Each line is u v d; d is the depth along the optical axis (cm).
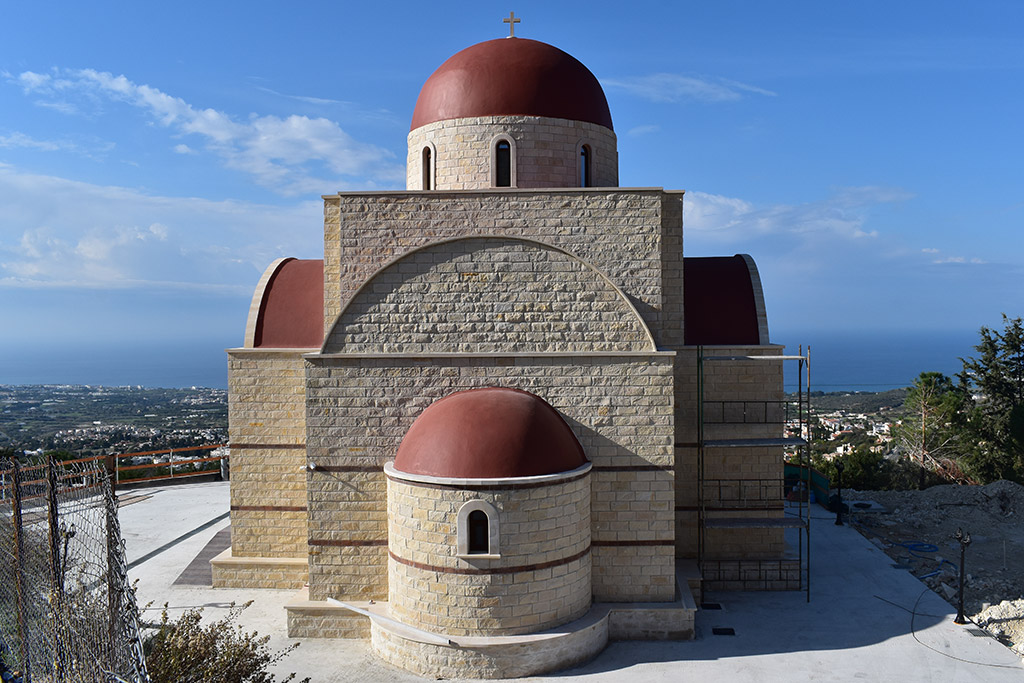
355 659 2008
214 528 3278
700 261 2762
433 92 2634
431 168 2612
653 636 2102
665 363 2125
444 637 1903
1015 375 5197
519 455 1917
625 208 2231
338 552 2164
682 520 2516
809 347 2400
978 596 2398
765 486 2506
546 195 2239
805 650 2025
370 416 2148
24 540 1622
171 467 4578
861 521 3281
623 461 2138
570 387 2136
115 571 1277
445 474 1909
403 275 2170
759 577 2469
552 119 2533
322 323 2578
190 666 1429
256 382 2533
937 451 4975
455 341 2166
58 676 1455
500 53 2612
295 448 2530
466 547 1894
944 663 1939
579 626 1966
